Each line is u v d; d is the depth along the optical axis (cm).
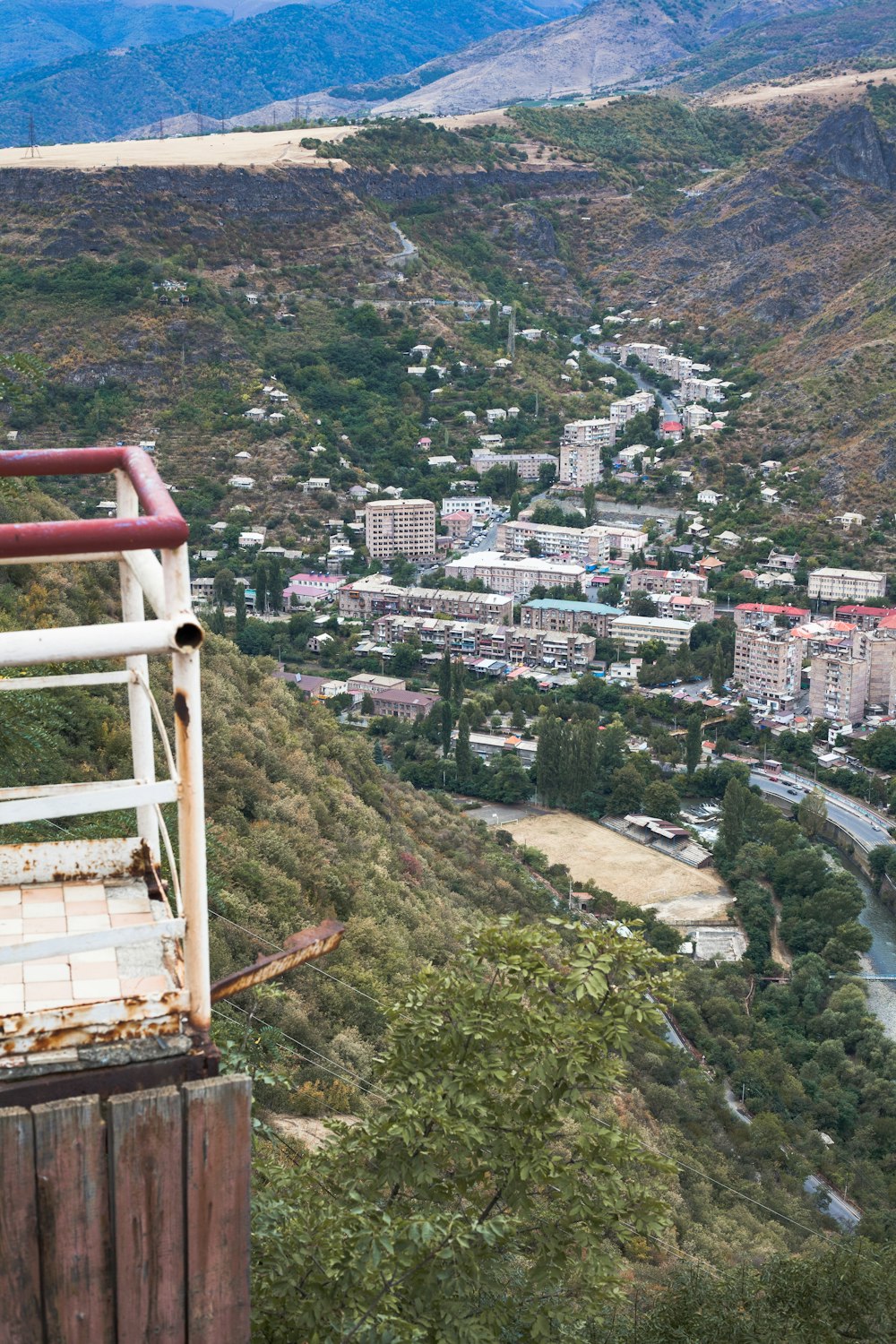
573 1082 936
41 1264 515
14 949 526
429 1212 859
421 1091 919
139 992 575
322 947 679
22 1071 526
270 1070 1005
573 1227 949
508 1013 937
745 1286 1789
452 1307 880
